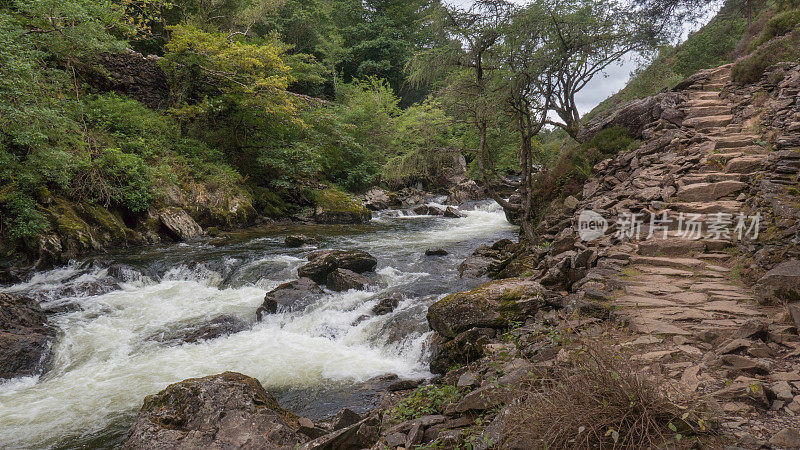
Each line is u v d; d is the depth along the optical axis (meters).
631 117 12.55
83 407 5.78
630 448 2.62
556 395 3.00
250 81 19.42
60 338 7.79
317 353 7.22
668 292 5.54
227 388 4.69
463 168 28.81
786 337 3.99
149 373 6.67
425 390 5.10
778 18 14.43
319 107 24.91
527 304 6.01
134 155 15.00
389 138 27.55
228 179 17.97
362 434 3.78
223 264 11.62
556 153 25.78
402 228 17.72
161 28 22.91
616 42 10.02
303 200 20.72
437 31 10.21
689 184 8.64
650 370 3.58
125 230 13.94
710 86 13.58
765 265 5.79
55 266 11.70
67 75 15.03
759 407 2.99
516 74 10.02
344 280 9.66
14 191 11.64
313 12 34.19
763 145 9.19
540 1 9.94
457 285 9.43
